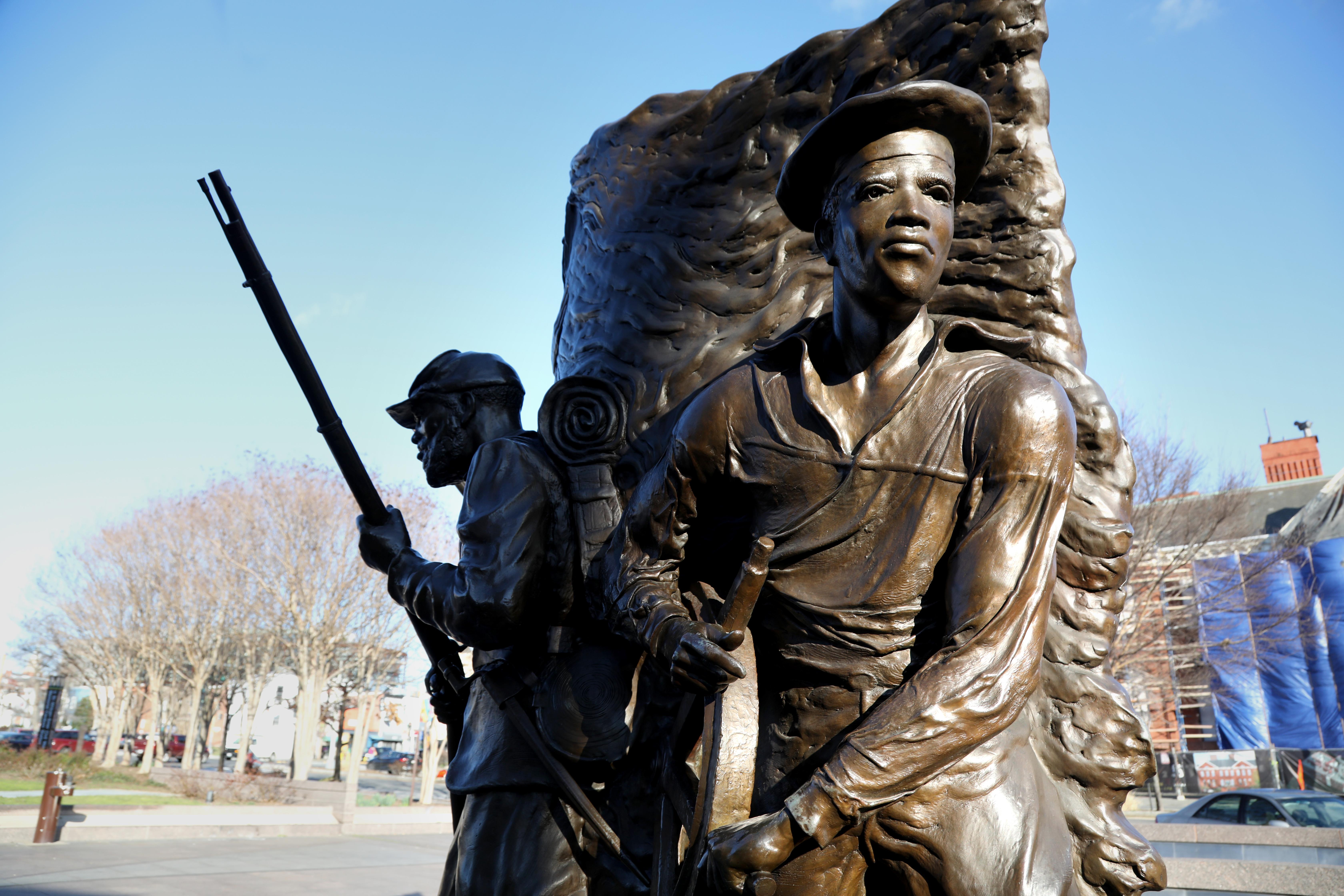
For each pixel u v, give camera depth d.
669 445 1.98
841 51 2.42
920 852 1.50
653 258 2.56
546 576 2.32
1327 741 24.17
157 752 30.56
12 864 9.01
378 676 23.48
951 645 1.53
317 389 2.25
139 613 25.95
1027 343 1.80
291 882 8.73
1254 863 5.94
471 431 2.61
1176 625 17.97
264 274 2.10
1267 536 26.52
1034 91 2.23
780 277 2.42
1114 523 2.05
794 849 1.45
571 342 2.76
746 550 1.98
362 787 26.69
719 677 1.64
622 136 2.76
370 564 2.51
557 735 2.25
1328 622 24.81
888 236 1.64
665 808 1.96
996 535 1.57
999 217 2.23
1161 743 27.22
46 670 35.25
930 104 1.63
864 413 1.74
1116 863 1.88
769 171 2.48
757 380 1.86
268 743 37.94
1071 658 2.00
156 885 8.19
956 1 2.29
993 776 1.53
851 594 1.67
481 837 2.28
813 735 1.68
